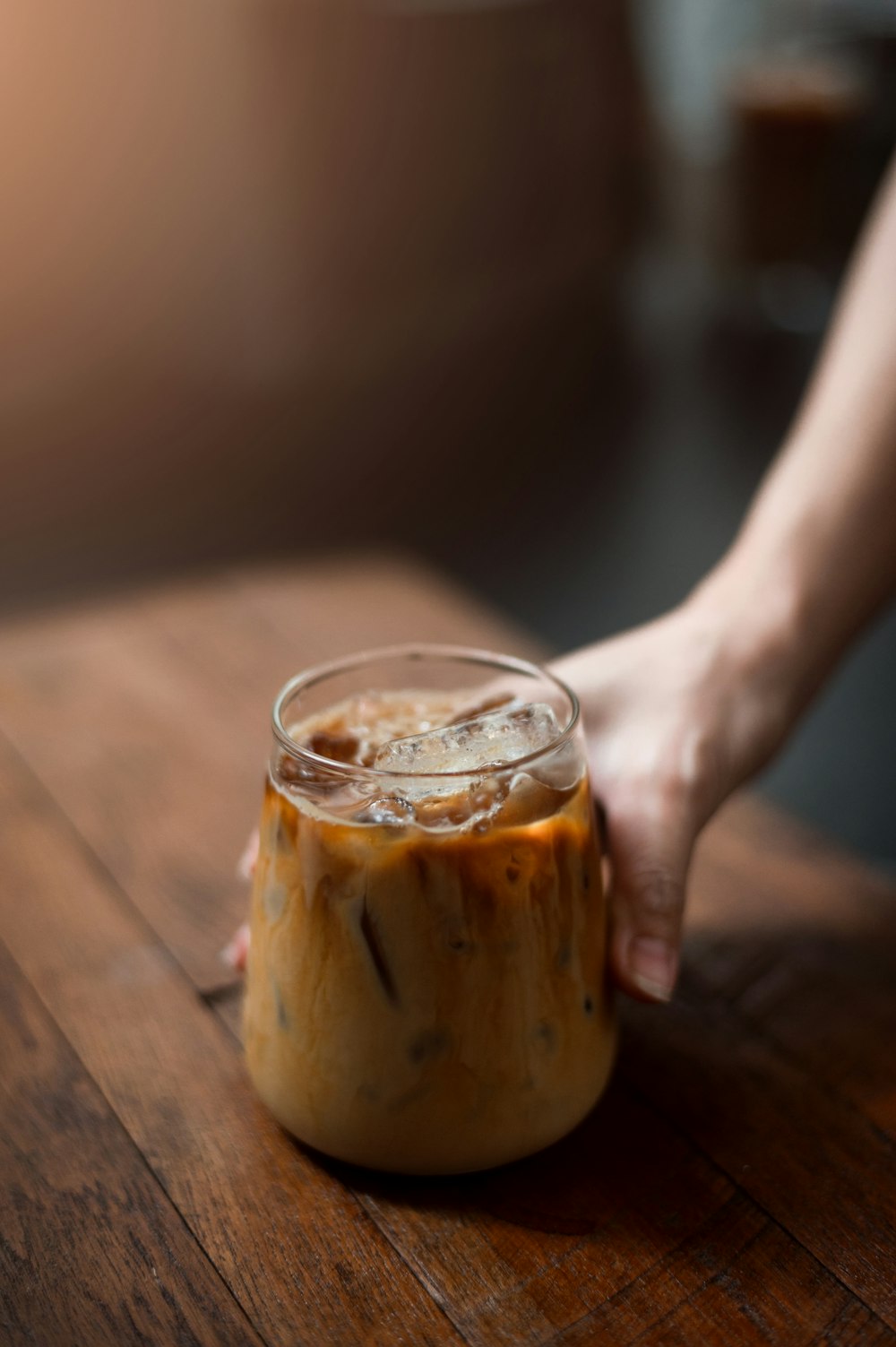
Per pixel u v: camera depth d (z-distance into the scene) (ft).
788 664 1.58
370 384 6.36
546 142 7.25
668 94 7.52
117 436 5.81
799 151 6.63
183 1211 1.25
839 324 1.76
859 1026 1.44
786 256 7.01
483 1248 1.22
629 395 6.08
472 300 7.27
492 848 1.17
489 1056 1.20
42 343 6.33
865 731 3.43
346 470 5.44
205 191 6.30
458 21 6.46
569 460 5.45
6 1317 1.17
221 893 1.62
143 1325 1.16
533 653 2.07
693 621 1.60
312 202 6.50
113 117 5.93
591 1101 1.28
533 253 7.50
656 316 7.04
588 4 7.05
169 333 6.53
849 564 1.63
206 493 5.23
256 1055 1.28
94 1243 1.23
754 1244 1.22
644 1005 1.47
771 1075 1.38
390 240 6.86
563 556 4.64
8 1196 1.27
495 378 6.37
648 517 4.91
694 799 1.43
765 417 5.74
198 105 6.07
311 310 6.75
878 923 1.57
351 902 1.18
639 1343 1.14
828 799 3.14
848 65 6.82
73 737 1.90
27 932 1.56
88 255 6.20
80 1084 1.38
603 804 1.44
